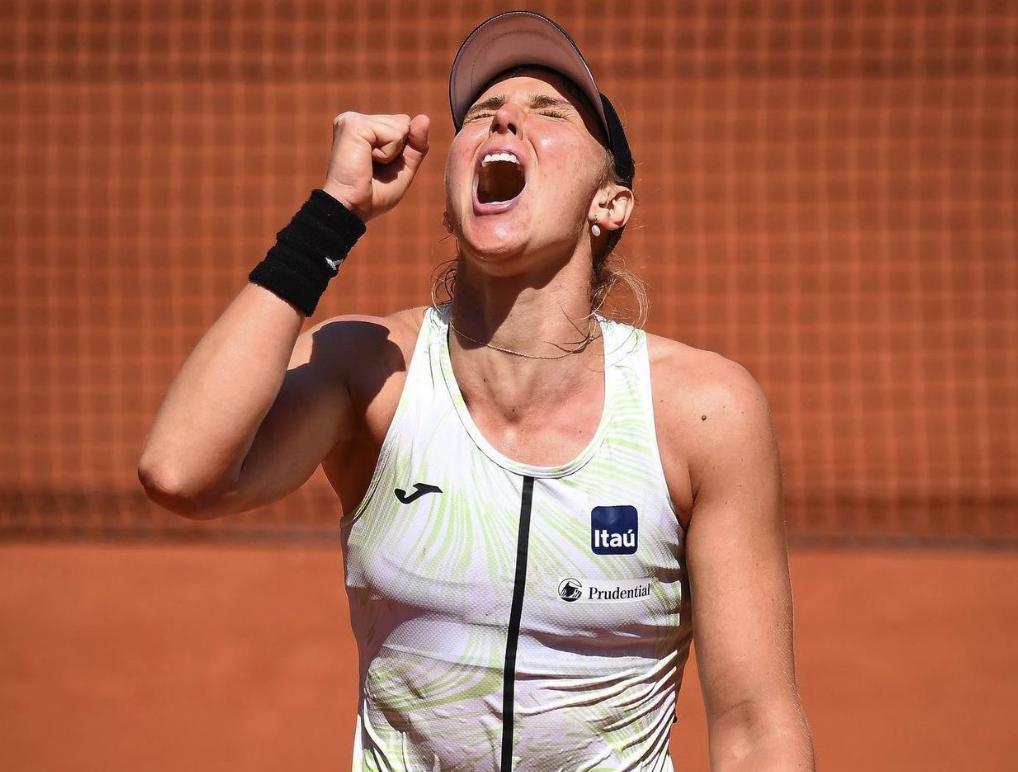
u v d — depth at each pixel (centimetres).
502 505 827
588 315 881
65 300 4653
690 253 4728
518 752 845
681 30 5366
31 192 4994
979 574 2861
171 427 798
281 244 831
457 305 880
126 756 2088
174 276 4722
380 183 871
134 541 3166
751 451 839
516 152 852
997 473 3825
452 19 5409
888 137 5047
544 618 827
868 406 4169
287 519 3353
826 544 3181
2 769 2030
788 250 4731
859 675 2359
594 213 908
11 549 3009
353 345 875
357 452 888
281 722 2205
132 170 5056
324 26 5428
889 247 4728
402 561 837
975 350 4388
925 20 5303
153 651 2462
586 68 890
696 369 858
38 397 4250
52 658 2434
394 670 859
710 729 843
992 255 4691
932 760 2073
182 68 5319
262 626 2566
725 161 5000
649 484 837
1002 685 2330
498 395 857
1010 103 5112
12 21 5394
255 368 802
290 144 5097
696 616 846
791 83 5200
